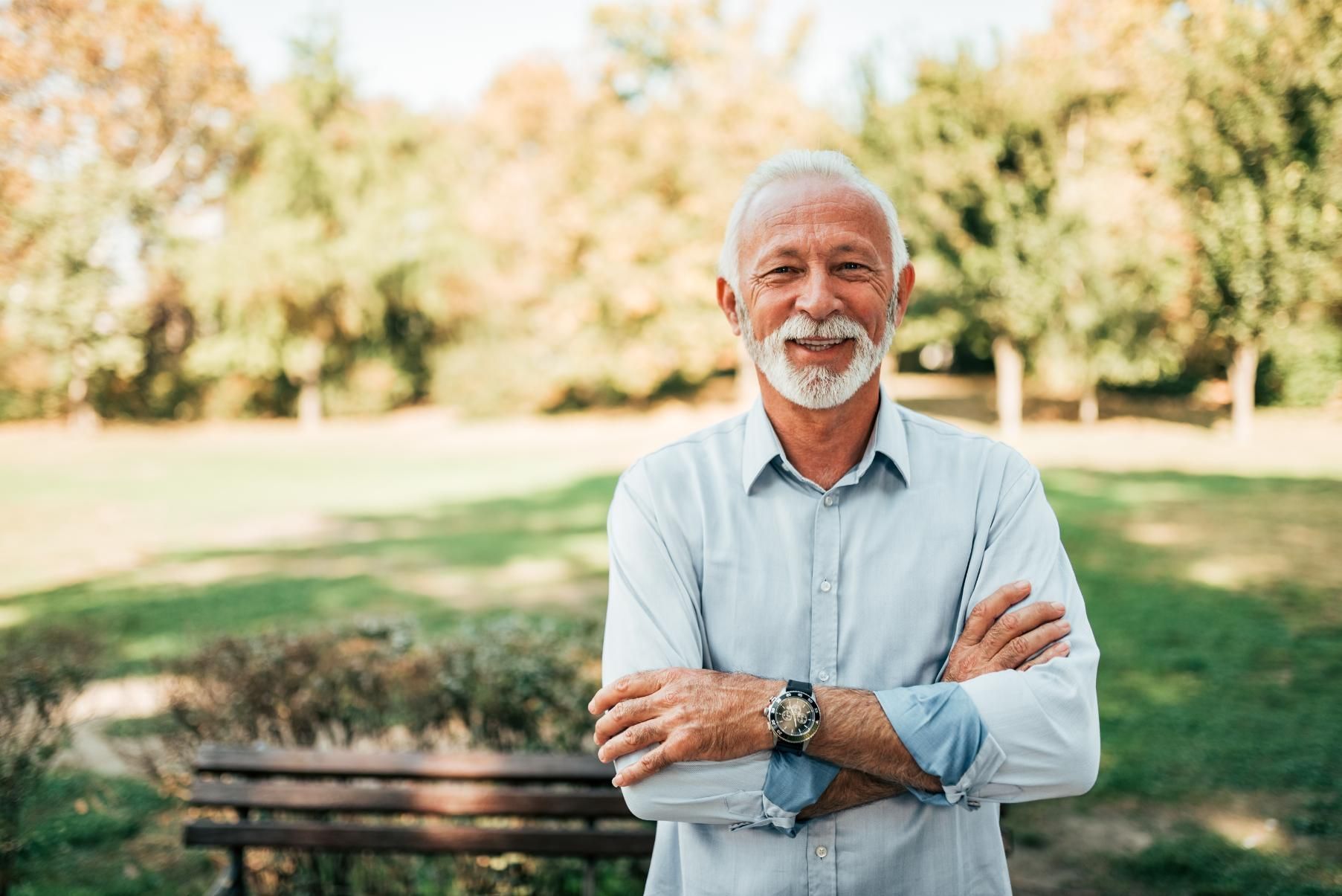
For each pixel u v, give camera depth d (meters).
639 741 1.31
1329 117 13.96
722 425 1.52
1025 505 1.42
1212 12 14.97
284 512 14.16
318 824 2.77
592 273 27.48
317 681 3.72
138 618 8.10
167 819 4.46
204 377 29.94
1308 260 14.81
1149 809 4.42
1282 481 13.48
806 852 1.32
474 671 3.73
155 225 25.70
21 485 17.28
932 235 19.12
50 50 21.81
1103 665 6.29
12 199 22.28
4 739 4.16
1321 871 3.83
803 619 1.40
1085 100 17.81
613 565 1.49
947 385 30.80
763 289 1.37
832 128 23.19
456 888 3.35
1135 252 17.78
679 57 27.03
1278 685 5.82
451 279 29.34
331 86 28.05
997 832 1.42
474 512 13.73
